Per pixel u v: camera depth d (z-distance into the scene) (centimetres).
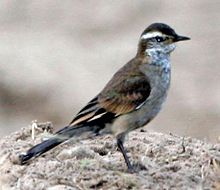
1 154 1382
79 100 2211
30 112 2184
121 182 1273
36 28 2580
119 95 1325
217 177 1316
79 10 2644
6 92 2228
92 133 1320
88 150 1362
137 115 1335
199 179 1309
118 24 2578
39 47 2466
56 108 2195
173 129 2069
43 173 1297
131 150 1398
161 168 1335
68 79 2291
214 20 2578
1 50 2436
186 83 2264
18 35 2536
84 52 2441
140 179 1287
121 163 1346
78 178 1283
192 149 1391
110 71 2342
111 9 2633
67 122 2158
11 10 2638
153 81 1345
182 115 2114
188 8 2617
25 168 1320
